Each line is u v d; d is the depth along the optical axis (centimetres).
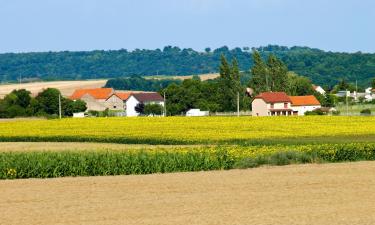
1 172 7206
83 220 4584
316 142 10450
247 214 4744
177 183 6359
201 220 4544
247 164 7838
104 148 10138
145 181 6556
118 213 4831
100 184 6375
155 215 4744
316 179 6525
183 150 8625
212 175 6988
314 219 4553
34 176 7300
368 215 4681
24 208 5056
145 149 8844
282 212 4812
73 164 7450
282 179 6550
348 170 7256
